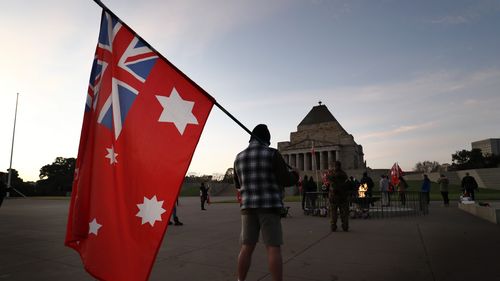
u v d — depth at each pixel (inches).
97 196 128.9
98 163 131.9
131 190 130.2
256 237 163.5
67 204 1272.1
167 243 342.0
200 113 138.5
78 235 125.4
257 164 162.1
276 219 158.1
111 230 126.3
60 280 214.2
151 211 127.6
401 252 289.1
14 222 571.8
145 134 135.4
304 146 3710.6
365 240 351.6
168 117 137.4
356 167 3826.3
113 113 136.2
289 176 165.2
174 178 130.1
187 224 515.5
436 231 410.9
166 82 140.8
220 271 232.1
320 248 309.0
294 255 279.1
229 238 373.7
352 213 614.9
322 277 214.2
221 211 815.1
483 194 1754.4
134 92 138.7
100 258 123.9
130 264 122.5
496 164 4005.9
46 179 3944.4
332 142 3590.1
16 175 3489.2
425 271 226.8
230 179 3326.8
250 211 161.5
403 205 770.2
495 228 428.5
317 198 679.1
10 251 307.3
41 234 419.2
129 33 143.0
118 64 139.6
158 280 211.2
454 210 737.6
